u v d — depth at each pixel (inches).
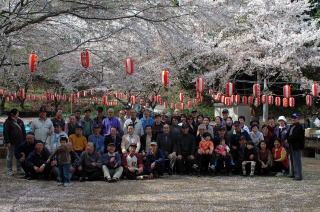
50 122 318.3
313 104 843.4
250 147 320.5
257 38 652.7
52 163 280.5
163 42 357.4
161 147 323.9
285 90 422.6
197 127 357.1
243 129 336.2
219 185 268.4
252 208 198.7
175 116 353.4
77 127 311.3
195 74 671.8
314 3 808.9
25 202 208.4
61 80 471.8
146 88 690.8
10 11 303.0
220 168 325.1
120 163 292.5
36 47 359.3
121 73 430.6
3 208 194.4
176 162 325.4
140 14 314.0
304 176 317.1
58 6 307.1
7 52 312.8
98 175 289.7
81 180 285.3
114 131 315.0
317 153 480.1
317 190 250.5
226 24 342.6
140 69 567.2
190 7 313.4
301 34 621.9
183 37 331.6
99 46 375.9
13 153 311.4
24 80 526.3
